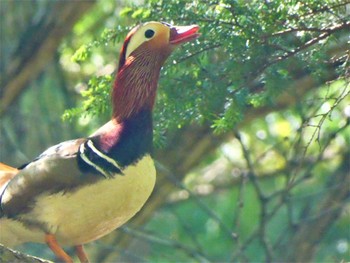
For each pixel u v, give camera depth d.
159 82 10.61
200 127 16.95
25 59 17.94
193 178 19.16
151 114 9.95
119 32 10.88
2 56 18.23
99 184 9.46
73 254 16.75
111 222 9.64
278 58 10.16
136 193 9.55
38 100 18.61
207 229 19.14
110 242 17.81
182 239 19.05
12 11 18.45
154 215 18.61
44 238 9.72
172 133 17.00
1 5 18.53
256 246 18.41
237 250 14.69
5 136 18.47
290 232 16.25
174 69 10.54
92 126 17.08
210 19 10.12
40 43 17.83
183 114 10.67
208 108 10.52
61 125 18.52
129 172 9.50
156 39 9.98
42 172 9.56
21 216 9.66
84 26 18.27
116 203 9.52
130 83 9.96
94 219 9.56
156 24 9.99
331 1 9.84
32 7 18.38
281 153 15.44
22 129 18.70
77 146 9.65
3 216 9.74
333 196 16.47
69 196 9.49
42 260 8.65
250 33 9.95
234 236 14.73
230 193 19.53
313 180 18.20
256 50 10.14
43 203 9.56
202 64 10.57
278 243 15.27
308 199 17.92
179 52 10.44
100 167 9.48
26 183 9.60
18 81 18.00
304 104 14.38
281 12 9.84
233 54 10.20
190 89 10.55
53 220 9.59
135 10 10.85
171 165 17.30
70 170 9.50
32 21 18.00
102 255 17.81
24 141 18.67
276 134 17.64
